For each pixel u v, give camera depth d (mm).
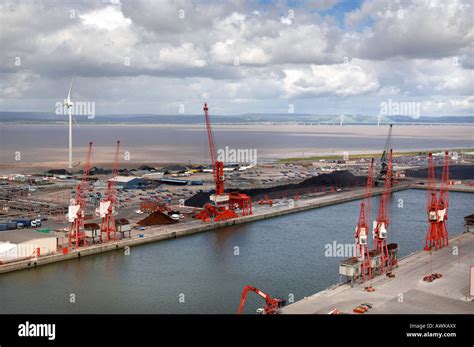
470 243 153125
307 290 113688
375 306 97625
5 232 144625
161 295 110188
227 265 133875
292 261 138000
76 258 139875
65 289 114188
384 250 123375
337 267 131875
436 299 101875
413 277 116812
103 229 155625
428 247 146375
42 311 100812
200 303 105250
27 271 127562
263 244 157875
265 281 120312
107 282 119312
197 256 143500
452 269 123750
